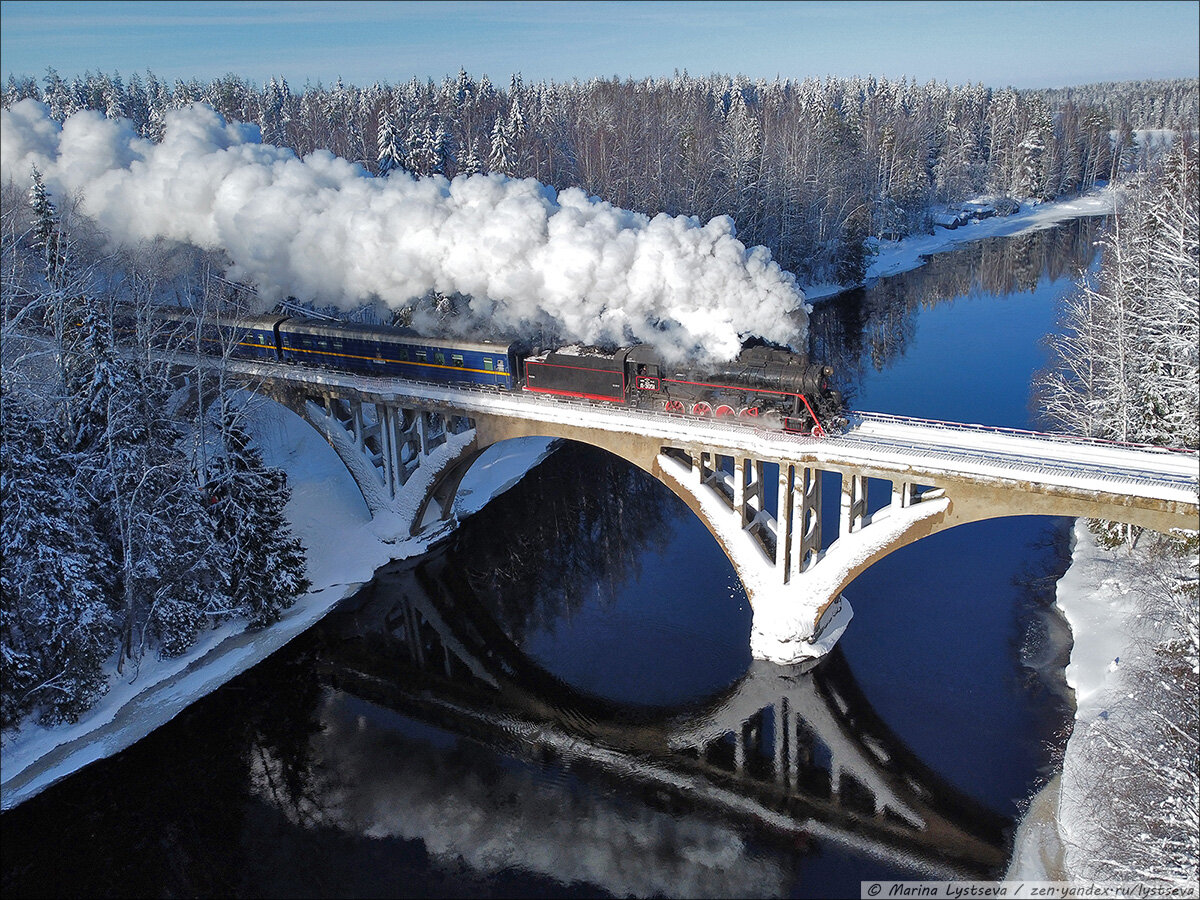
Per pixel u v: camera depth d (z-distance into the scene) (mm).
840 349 73812
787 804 29281
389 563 45156
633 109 103812
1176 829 21328
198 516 36625
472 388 41844
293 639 39656
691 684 35219
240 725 34406
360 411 44688
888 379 64750
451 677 37406
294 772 32062
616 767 31734
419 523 46156
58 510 31438
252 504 38438
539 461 57812
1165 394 35188
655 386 36062
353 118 103688
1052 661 33562
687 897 25891
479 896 26547
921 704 31984
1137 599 33281
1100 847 23922
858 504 32156
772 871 26656
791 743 31766
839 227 94625
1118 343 38406
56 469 32688
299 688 36625
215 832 29328
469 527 49219
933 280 96562
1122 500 26234
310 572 43750
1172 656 25234
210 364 44594
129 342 45531
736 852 27562
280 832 29406
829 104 128875
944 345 72812
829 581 32906
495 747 33125
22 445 30906
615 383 37156
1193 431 33656
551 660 37500
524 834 28922
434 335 43906
